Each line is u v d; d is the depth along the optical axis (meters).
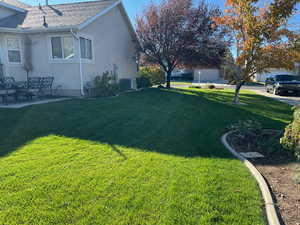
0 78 8.34
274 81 15.02
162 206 2.19
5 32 9.32
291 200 2.36
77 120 5.69
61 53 9.94
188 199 2.30
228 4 8.31
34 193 2.35
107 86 10.97
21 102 8.17
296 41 7.69
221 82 31.62
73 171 2.87
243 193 2.44
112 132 4.72
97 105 8.01
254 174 2.90
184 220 2.00
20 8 11.80
